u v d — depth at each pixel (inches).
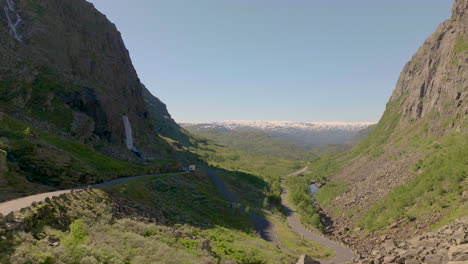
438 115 5639.8
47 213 1080.2
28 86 3270.2
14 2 4621.1
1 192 1371.8
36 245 843.4
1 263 701.9
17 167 1689.2
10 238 820.0
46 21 4771.2
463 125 4436.5
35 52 4060.0
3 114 2422.5
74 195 1401.3
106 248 989.2
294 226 3821.4
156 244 1246.3
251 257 1779.0
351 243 3184.1
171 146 7249.0
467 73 5438.0
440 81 6328.7
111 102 4566.9
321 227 3988.7
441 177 3312.0
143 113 7052.2
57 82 3762.3
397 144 6525.6
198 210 2591.0
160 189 2662.4
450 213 2613.2
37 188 1598.2
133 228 1417.3
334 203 5270.7
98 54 5910.4
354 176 6456.7
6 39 3690.9
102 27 6619.1
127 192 2001.7
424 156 4510.3
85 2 6638.8
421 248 1460.4
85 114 3732.8
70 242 799.7
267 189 5959.6
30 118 2942.9
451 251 1184.8
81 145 2984.7
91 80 5098.4
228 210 3011.8
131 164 3494.1
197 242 1584.6
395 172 4840.1
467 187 2844.5
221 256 1610.5
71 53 4968.0
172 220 1978.3
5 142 1891.0
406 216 3058.6
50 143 2491.4
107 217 1360.7
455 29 7150.6
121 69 6510.8
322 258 2549.2
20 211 989.8
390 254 1579.7
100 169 2559.1
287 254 2199.8
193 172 4323.3
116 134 4429.1
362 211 4131.4
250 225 2950.3
